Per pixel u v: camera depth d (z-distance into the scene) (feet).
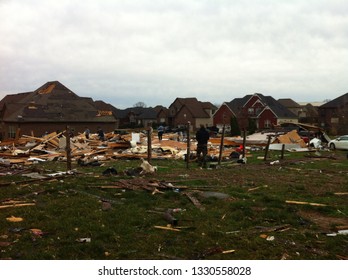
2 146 100.63
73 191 34.99
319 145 100.12
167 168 54.54
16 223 24.90
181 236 22.88
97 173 48.24
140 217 26.40
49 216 26.53
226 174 48.11
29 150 80.12
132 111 300.20
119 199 32.30
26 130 158.61
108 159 69.31
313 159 70.13
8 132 162.81
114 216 26.50
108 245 21.27
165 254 20.17
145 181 39.45
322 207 29.84
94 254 20.01
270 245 21.50
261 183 41.09
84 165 58.39
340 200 32.81
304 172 50.88
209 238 22.47
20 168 54.29
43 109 169.17
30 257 19.27
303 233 23.56
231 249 20.90
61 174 44.75
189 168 54.70
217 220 26.08
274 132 121.08
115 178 42.39
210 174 47.93
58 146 88.38
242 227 24.79
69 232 22.98
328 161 66.39
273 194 34.86
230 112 232.73
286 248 21.13
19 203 30.37
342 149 93.86
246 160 63.41
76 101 184.65
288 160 66.64
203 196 33.32
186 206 29.96
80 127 174.09
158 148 80.69
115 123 187.11
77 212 27.37
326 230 24.43
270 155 77.71
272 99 250.78
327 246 21.45
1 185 38.09
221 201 31.53
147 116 298.15
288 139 98.22
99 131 110.73
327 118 206.08
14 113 164.55
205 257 19.88
